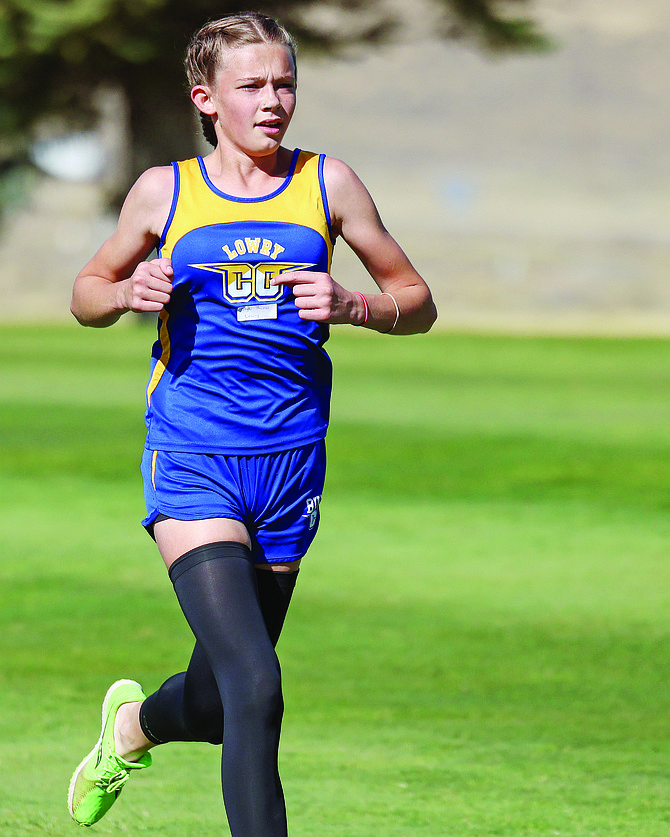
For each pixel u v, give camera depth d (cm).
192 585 1162
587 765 1584
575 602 2556
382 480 4059
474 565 2909
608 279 18062
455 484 4006
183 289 1225
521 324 13462
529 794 1477
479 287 17550
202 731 1245
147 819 1400
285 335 1217
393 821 1388
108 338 10088
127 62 11131
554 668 2070
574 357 8669
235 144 1222
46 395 6375
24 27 10738
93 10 10469
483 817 1402
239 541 1188
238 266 1210
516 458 4475
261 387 1222
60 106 12169
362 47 12469
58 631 2297
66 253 19775
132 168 12319
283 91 1216
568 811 1421
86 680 1983
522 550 3067
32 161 14688
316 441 1250
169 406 1233
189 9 10838
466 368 7969
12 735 1703
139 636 2269
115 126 15912
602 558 2983
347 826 1370
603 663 2100
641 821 1391
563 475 4153
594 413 5794
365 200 1257
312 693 1914
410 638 2267
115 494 3831
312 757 1609
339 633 2300
